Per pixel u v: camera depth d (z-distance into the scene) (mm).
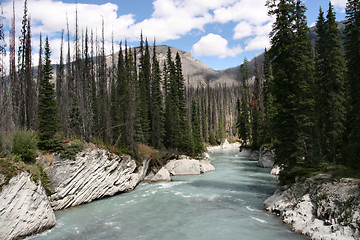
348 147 20422
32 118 29297
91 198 23328
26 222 14391
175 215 18781
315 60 31609
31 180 15406
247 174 39344
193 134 53438
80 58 37812
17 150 17641
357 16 24188
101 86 38688
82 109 29609
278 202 19016
